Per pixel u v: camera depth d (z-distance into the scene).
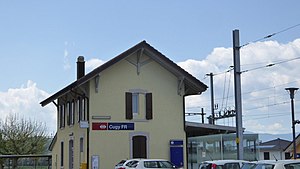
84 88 30.36
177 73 31.64
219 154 32.62
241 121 24.45
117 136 30.20
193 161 35.06
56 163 39.31
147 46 30.78
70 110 34.53
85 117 30.36
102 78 30.42
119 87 30.73
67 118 35.28
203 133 38.38
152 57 31.47
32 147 57.25
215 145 33.00
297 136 46.28
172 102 31.83
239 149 24.19
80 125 29.23
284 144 55.38
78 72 33.50
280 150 54.03
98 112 30.05
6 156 46.25
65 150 35.62
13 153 56.31
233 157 31.66
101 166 29.59
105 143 29.89
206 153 33.72
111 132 30.12
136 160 26.55
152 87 31.52
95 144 29.69
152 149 30.86
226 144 32.25
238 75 24.83
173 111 31.73
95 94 30.14
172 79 32.09
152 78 31.59
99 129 29.89
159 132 31.20
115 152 29.98
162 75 31.88
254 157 31.12
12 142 56.59
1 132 56.62
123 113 30.56
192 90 32.53
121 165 27.41
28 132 57.53
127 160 27.25
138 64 31.28
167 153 31.16
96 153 29.61
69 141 34.34
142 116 31.02
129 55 30.53
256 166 15.43
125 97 30.73
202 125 34.75
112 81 30.62
